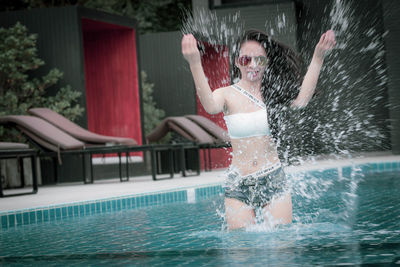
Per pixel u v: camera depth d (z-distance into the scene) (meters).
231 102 2.92
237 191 2.95
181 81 12.98
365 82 12.26
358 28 12.55
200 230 3.40
